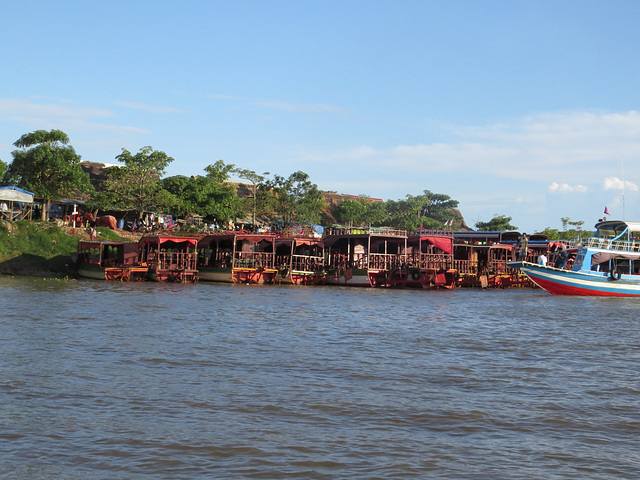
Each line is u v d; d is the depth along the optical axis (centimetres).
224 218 7612
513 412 1333
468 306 3909
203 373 1628
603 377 1716
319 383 1552
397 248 6450
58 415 1219
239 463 995
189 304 3441
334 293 4788
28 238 5884
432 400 1416
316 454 1045
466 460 1039
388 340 2319
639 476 989
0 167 6550
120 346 1981
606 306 4047
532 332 2652
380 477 954
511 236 7144
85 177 7056
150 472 951
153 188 6894
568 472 998
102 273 5300
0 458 991
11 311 2791
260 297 4125
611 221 5078
